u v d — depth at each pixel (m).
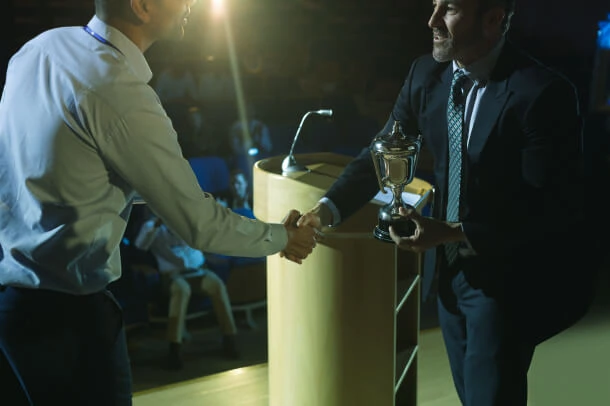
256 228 1.54
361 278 1.78
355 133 6.37
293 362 1.93
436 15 1.55
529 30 7.54
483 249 1.57
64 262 1.35
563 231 1.60
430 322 4.00
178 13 1.39
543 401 2.57
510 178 1.60
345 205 1.76
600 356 2.96
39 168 1.31
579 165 1.55
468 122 1.64
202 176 4.61
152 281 3.91
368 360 1.84
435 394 2.61
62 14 7.74
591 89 7.14
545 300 1.65
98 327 1.41
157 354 3.99
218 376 2.73
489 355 1.65
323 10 9.15
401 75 9.12
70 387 1.41
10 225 1.36
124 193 1.40
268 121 7.32
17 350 1.38
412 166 1.61
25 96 1.33
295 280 1.87
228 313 3.96
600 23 7.13
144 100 1.32
